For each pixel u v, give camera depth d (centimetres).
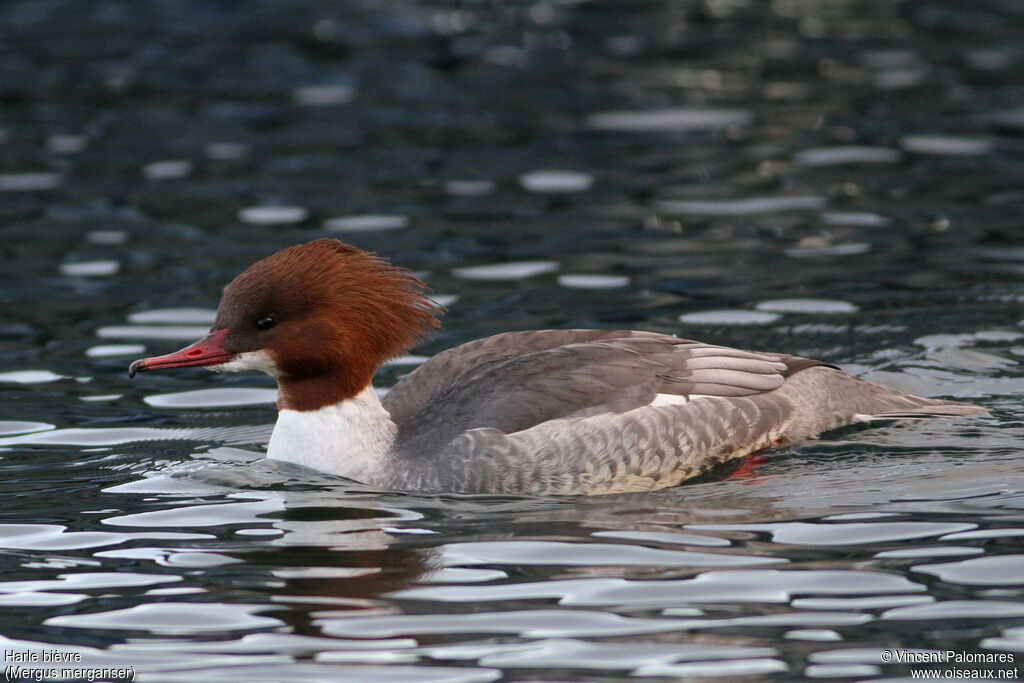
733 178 2036
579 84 2544
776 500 1052
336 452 1134
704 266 1681
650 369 1151
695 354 1177
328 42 2836
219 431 1258
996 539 948
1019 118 2277
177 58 2717
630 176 2056
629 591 882
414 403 1168
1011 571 895
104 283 1655
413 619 848
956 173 2025
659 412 1118
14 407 1305
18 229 1852
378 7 3134
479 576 909
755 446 1161
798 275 1639
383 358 1148
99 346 1468
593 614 851
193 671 790
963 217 1836
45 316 1550
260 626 844
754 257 1709
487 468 1087
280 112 2409
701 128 2277
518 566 926
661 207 1920
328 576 916
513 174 2083
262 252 1750
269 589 895
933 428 1199
